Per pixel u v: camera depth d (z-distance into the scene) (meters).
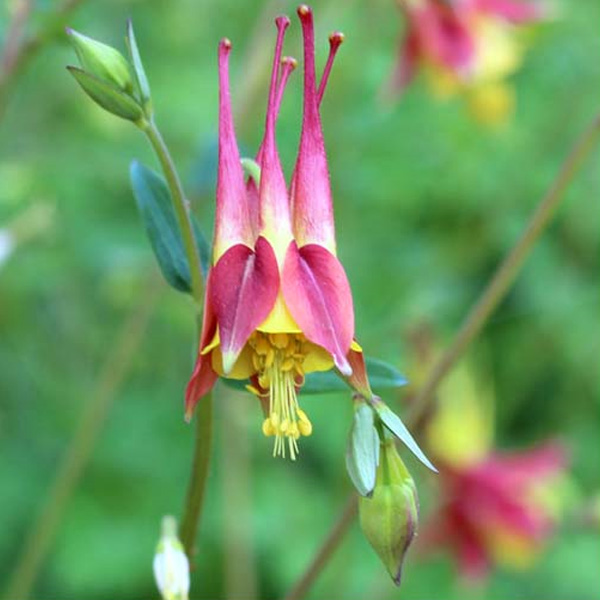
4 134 0.47
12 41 0.32
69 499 0.42
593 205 0.49
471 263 0.49
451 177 0.47
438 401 0.36
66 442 0.45
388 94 0.42
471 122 0.47
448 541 0.38
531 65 0.50
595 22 0.49
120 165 0.45
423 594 0.42
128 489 0.43
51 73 0.46
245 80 0.40
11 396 0.46
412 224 0.48
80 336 0.47
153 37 0.51
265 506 0.43
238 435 0.42
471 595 0.42
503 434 0.49
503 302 0.49
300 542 0.42
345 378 0.24
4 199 0.42
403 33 0.41
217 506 0.44
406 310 0.40
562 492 0.38
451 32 0.41
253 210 0.24
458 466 0.37
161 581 0.26
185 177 0.44
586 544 0.43
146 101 0.25
